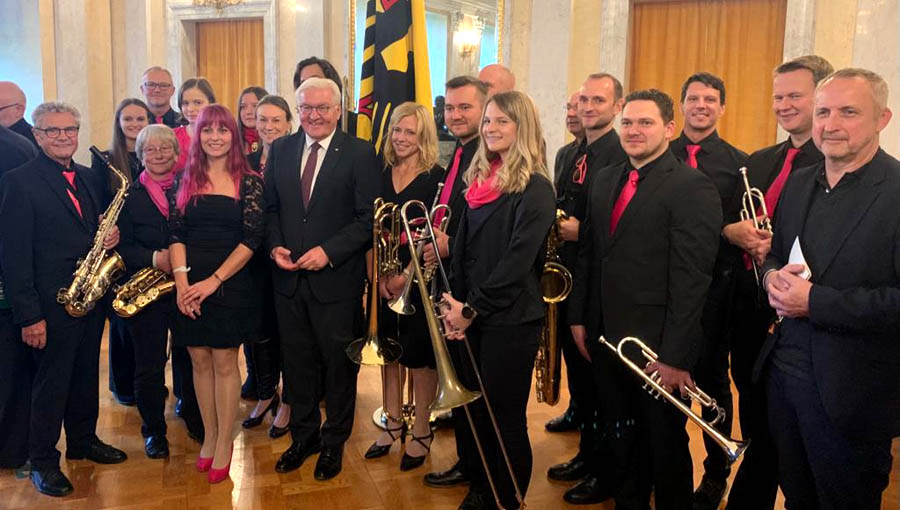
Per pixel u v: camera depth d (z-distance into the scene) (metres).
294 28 6.67
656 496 2.19
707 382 2.42
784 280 1.71
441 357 2.23
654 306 2.12
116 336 3.51
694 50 5.36
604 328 2.23
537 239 2.13
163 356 3.01
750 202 2.20
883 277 1.62
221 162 2.72
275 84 6.70
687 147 2.64
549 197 2.17
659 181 2.12
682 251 2.05
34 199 2.59
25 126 3.63
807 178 1.84
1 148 2.88
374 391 3.87
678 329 2.03
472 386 2.35
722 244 2.29
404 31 3.46
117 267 2.79
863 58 4.57
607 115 2.76
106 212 2.81
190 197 2.68
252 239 2.69
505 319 2.20
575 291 2.40
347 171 2.76
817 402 1.71
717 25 5.27
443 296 2.26
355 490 2.72
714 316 2.31
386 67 3.47
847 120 1.64
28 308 2.55
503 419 2.27
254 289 2.80
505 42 5.86
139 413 3.30
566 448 3.11
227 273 2.65
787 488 1.87
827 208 1.73
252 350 3.40
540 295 2.27
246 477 2.81
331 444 2.83
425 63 3.49
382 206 2.71
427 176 2.88
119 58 6.93
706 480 2.64
